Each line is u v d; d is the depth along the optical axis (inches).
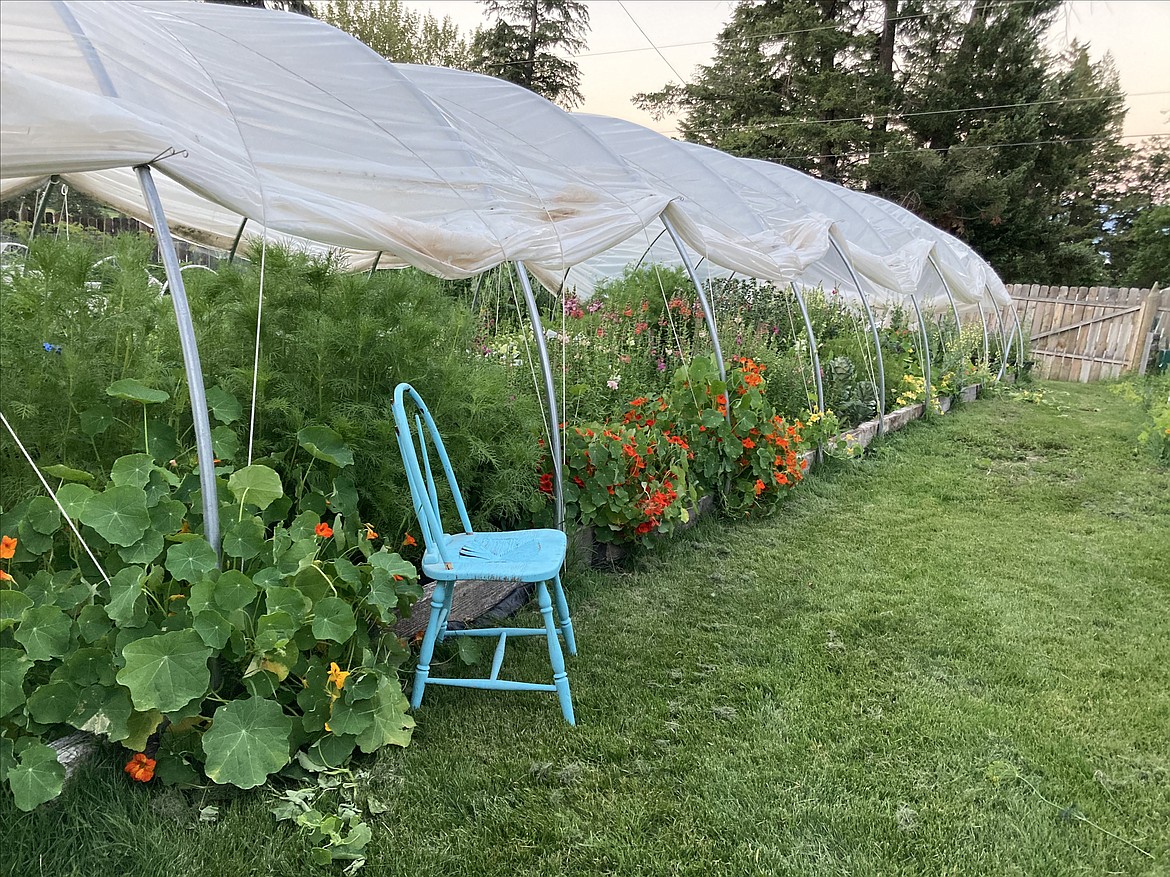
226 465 89.2
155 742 71.1
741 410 160.1
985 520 170.2
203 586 68.0
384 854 64.6
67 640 66.1
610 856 65.2
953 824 70.1
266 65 99.2
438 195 108.0
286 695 75.6
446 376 110.0
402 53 792.9
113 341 88.9
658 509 129.2
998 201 688.4
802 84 744.3
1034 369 474.3
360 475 99.2
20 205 136.6
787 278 197.8
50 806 63.7
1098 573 137.9
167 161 70.4
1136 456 234.5
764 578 131.4
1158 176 805.9
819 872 63.9
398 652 84.7
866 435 236.2
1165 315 434.9
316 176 94.7
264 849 63.8
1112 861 66.6
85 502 68.7
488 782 74.3
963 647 106.8
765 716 87.6
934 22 734.5
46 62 69.1
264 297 101.1
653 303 242.5
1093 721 88.3
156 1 103.3
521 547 91.5
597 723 85.2
